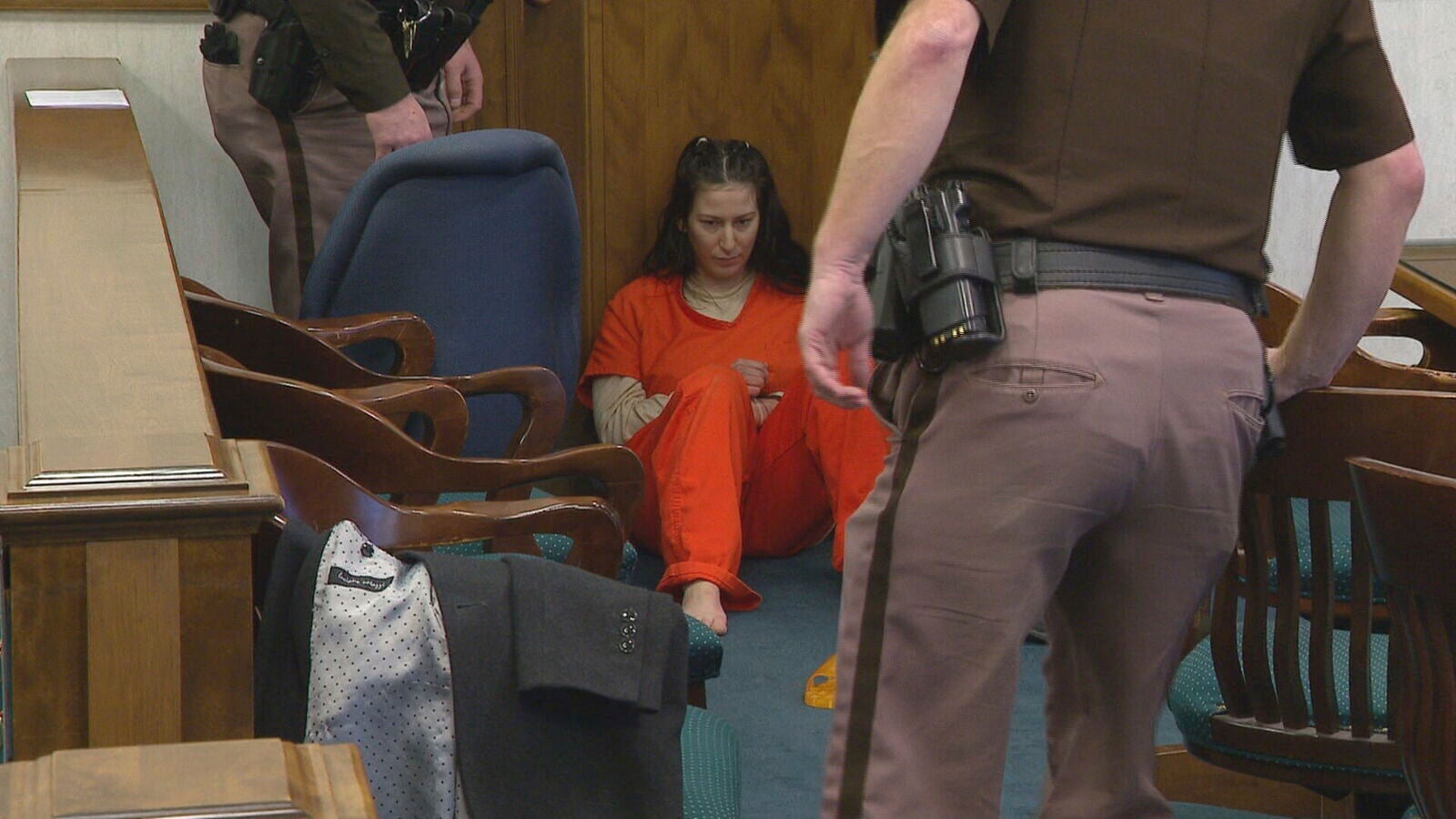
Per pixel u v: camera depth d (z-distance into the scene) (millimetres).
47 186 3717
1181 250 2842
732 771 3182
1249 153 2916
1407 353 6777
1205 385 2873
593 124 7227
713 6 7320
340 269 5352
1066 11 2838
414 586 2418
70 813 1217
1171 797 4586
